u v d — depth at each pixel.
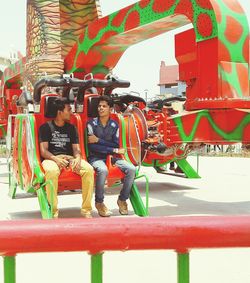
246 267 4.36
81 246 1.10
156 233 1.12
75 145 6.73
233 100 6.71
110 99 7.09
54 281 4.00
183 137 7.33
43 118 6.89
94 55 12.29
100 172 6.68
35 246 1.07
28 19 15.41
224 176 12.80
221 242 1.13
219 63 7.21
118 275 4.13
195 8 7.78
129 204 8.17
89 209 6.55
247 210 7.36
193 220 1.15
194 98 7.83
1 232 1.06
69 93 7.05
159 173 12.84
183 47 8.20
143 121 8.35
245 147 7.15
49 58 13.89
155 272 4.22
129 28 10.41
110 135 7.03
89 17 15.20
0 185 11.35
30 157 6.59
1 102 16.27
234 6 7.49
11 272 1.10
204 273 4.16
